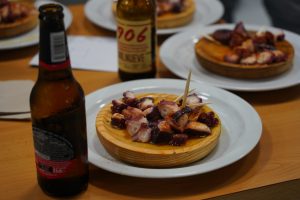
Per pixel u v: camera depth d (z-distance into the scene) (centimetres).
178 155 64
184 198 63
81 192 64
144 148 65
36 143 59
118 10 86
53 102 58
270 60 90
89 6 127
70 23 117
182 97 72
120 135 68
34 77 94
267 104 85
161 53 100
